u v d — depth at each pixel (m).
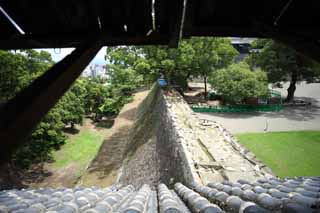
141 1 1.99
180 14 1.77
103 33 2.15
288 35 1.89
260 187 2.52
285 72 16.83
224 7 2.04
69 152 13.61
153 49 13.77
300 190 2.24
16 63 8.13
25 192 3.13
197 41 15.13
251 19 2.11
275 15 2.04
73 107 14.87
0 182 9.65
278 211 1.77
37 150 9.92
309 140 10.20
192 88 22.95
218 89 16.39
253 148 9.44
